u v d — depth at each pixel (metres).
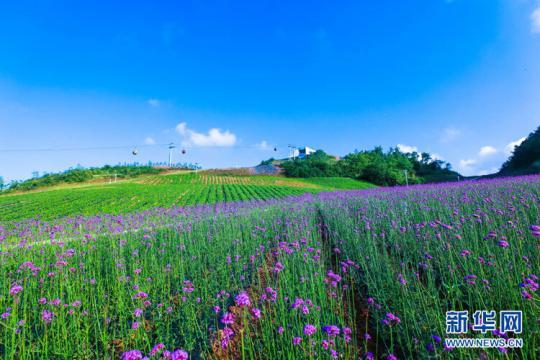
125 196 35.78
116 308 4.12
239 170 91.88
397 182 66.62
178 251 7.09
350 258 5.42
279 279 4.19
